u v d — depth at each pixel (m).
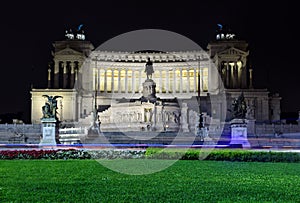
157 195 24.27
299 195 24.83
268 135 103.81
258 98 137.88
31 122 136.38
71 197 23.47
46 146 67.56
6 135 101.62
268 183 29.48
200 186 27.75
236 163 44.59
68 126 111.25
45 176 32.34
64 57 149.75
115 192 25.19
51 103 70.62
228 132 97.38
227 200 23.00
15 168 37.88
